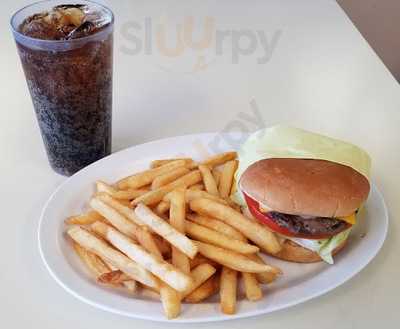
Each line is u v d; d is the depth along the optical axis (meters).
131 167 0.55
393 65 1.29
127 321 0.40
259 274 0.43
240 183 0.48
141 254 0.42
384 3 1.22
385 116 0.66
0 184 0.53
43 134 0.53
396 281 0.44
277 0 1.00
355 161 0.48
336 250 0.46
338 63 0.78
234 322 0.40
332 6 0.98
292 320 0.41
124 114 0.66
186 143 0.58
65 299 0.42
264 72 0.76
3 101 0.67
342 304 0.42
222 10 0.95
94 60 0.48
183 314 0.39
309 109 0.68
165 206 0.48
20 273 0.44
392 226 0.49
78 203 0.50
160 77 0.75
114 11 0.92
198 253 0.44
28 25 0.48
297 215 0.46
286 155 0.48
